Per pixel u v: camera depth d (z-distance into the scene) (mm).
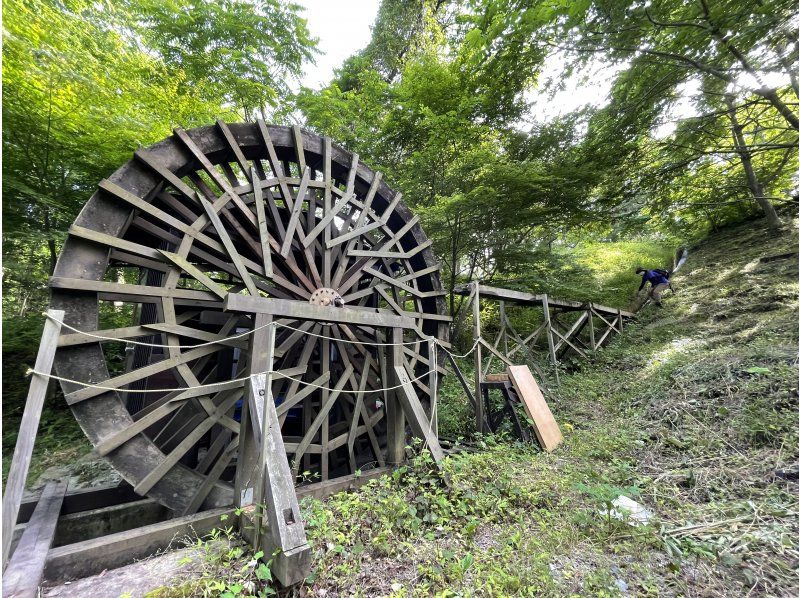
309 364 4875
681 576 2119
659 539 2395
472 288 5559
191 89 7785
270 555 2033
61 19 5047
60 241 5629
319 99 8922
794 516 2490
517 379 4609
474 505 2867
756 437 3457
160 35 7848
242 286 4855
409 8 11836
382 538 2340
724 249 10312
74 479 4191
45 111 4965
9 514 1863
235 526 2578
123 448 3066
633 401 4996
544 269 8664
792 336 5020
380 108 9523
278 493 2076
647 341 7434
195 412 4070
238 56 7969
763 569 2105
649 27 4613
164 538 2383
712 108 6332
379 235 6875
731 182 9227
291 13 8680
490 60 6223
